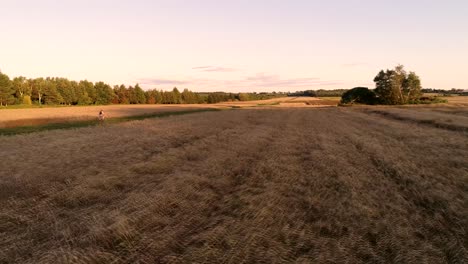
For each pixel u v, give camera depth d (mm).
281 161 14617
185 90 145000
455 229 7477
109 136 23328
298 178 11758
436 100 83000
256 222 7699
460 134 24078
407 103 83938
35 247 6512
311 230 7387
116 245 6629
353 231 7301
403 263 6055
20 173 12102
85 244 6586
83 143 19734
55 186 10555
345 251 6453
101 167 13141
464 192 10117
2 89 92812
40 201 9328
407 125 32312
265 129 28922
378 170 13203
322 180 11414
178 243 6723
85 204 9141
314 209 8789
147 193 9695
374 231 7301
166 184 10586
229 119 42438
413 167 13188
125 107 87750
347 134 24938
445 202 9133
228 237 6848
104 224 7387
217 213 8383
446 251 6582
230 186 10828
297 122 37562
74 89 111188
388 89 84438
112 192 10047
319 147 18453
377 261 6191
